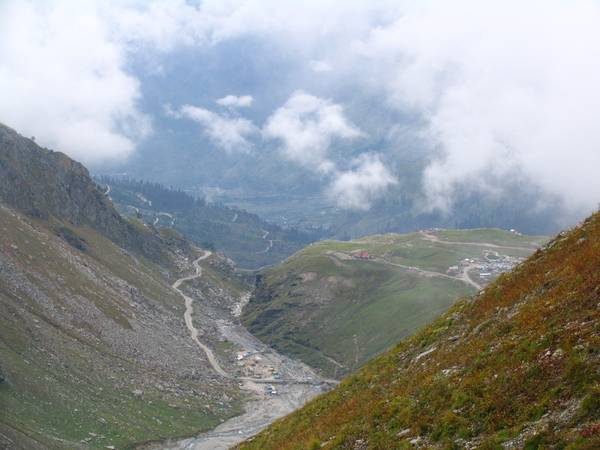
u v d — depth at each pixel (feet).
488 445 54.65
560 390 55.36
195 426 431.02
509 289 95.09
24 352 394.93
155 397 453.58
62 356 426.51
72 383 397.39
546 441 49.26
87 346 479.82
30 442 287.07
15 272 512.63
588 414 48.96
